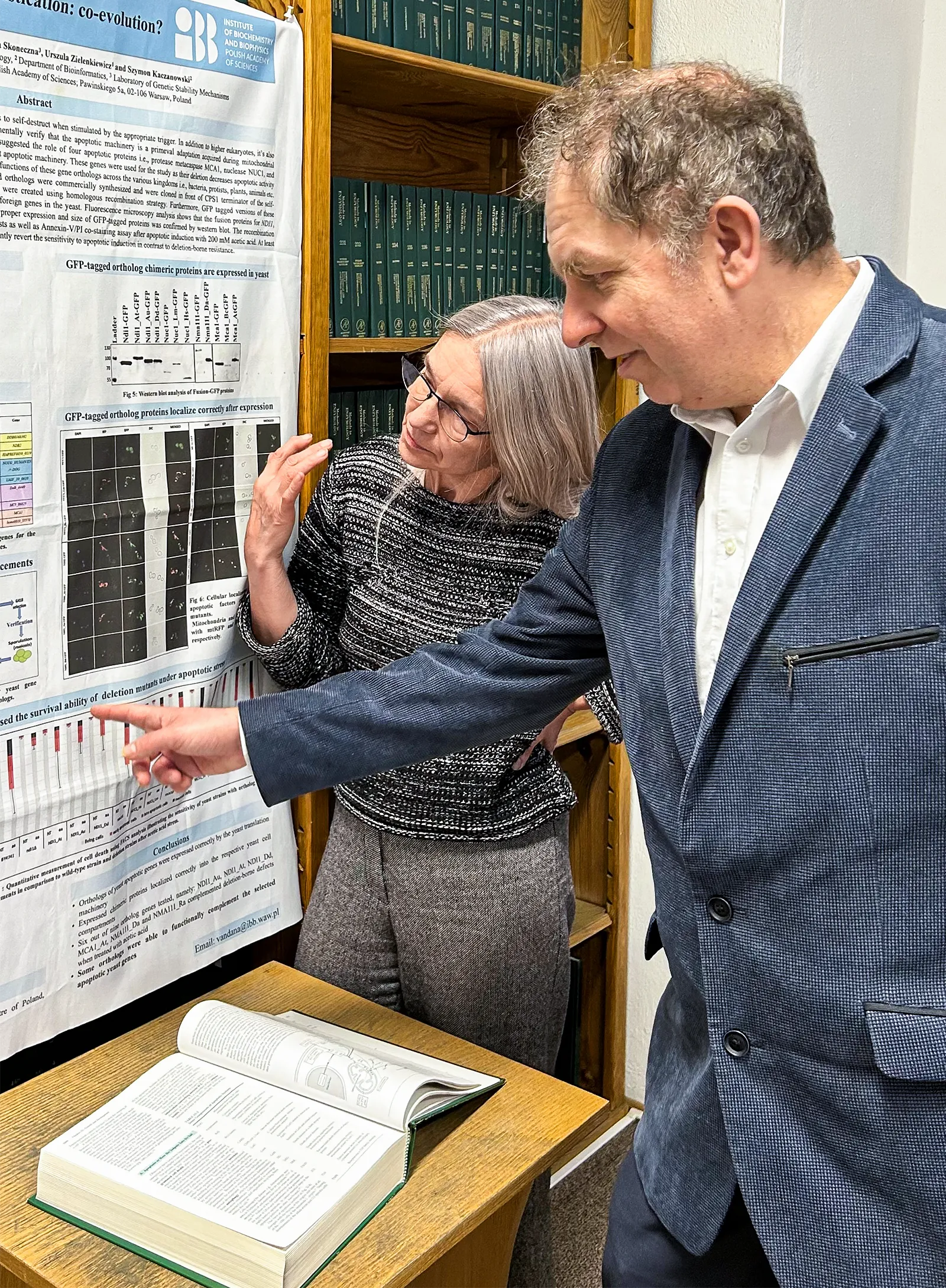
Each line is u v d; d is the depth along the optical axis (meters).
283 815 1.79
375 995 1.72
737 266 0.94
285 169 1.61
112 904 1.51
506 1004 1.68
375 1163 1.18
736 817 1.04
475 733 1.32
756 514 1.05
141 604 1.50
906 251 2.70
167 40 1.41
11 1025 1.40
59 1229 1.15
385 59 1.75
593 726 2.42
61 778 1.43
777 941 1.04
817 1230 1.06
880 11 2.39
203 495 1.57
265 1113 1.26
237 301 1.57
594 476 1.26
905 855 0.97
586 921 2.49
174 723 1.35
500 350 1.46
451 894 1.63
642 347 1.00
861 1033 1.00
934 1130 0.99
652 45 2.30
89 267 1.37
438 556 1.59
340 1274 1.10
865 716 0.96
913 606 0.94
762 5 2.14
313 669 1.67
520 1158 1.27
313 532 1.69
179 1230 1.10
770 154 0.92
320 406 1.73
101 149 1.35
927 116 2.62
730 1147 1.09
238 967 1.92
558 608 1.29
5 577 1.33
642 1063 2.61
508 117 2.21
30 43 1.26
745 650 1.00
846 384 0.97
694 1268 1.29
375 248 1.90
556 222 0.98
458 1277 1.33
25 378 1.32
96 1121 1.24
